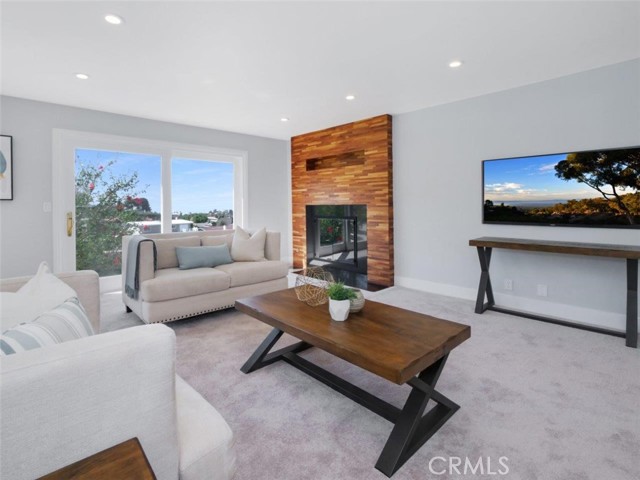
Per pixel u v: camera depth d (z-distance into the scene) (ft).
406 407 5.40
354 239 17.21
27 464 2.43
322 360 8.27
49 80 10.71
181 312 10.36
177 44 8.40
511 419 5.95
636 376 7.32
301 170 19.22
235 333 9.96
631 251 8.54
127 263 11.16
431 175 14.05
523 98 11.48
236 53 8.89
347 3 6.78
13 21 7.34
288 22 7.45
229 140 18.08
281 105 13.41
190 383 7.17
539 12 7.13
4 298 4.07
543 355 8.34
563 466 4.90
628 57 9.37
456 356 8.31
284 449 5.26
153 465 3.04
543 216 11.22
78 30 7.74
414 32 7.90
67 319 3.57
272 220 20.15
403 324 6.37
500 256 12.35
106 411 2.73
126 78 10.55
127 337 2.90
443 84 11.28
